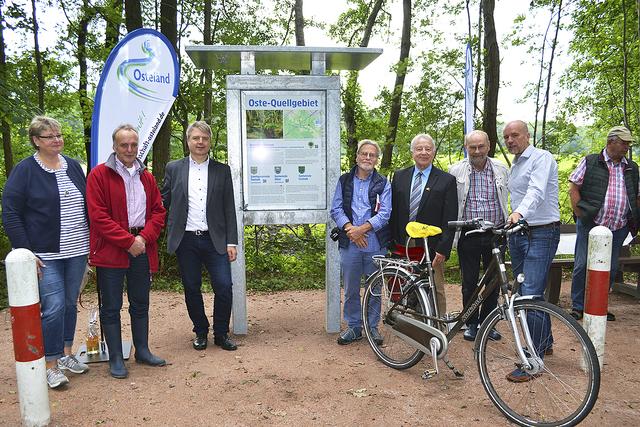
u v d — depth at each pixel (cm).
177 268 680
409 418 291
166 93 425
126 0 788
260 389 333
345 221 412
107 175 337
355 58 457
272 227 765
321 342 437
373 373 361
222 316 416
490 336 314
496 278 309
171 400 316
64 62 1048
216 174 407
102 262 338
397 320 362
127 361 388
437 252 396
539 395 314
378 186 413
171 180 405
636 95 1019
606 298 333
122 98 405
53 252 325
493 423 284
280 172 450
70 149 1188
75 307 357
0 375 359
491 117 805
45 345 327
